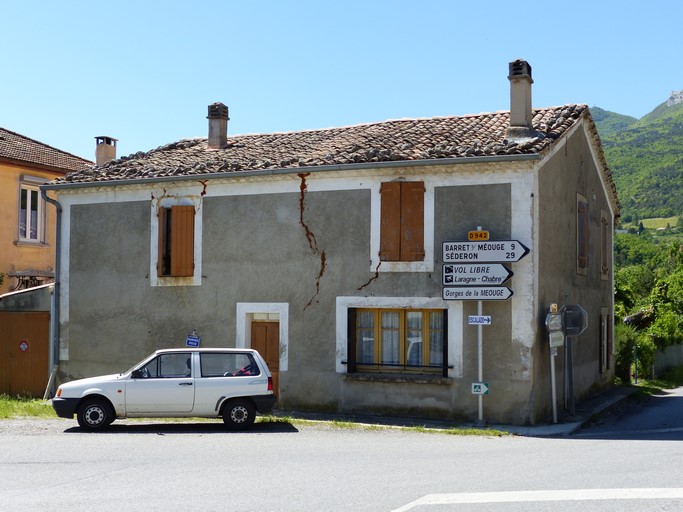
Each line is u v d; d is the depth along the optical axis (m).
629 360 24.53
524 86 15.75
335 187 16.06
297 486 8.16
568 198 17.28
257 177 16.64
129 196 18.02
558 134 15.52
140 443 11.48
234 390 13.28
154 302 17.61
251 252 16.75
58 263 18.69
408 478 8.59
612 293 22.91
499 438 12.84
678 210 159.50
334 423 14.08
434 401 15.03
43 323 18.84
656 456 10.31
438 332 15.35
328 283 16.03
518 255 14.15
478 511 7.04
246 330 16.77
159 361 13.40
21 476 8.79
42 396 18.70
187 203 17.44
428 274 15.20
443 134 16.98
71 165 25.94
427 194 15.30
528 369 14.34
